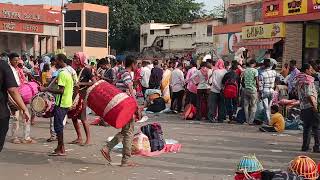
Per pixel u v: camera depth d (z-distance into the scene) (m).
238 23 39.84
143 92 20.55
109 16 64.75
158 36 59.84
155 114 18.42
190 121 16.25
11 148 10.55
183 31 54.84
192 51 52.34
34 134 12.59
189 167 8.98
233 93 15.41
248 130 14.14
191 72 17.50
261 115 15.27
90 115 17.44
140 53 60.62
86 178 8.05
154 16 67.06
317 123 10.76
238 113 15.87
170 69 20.08
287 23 25.75
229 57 39.12
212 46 45.94
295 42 25.52
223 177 8.22
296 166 6.02
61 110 9.72
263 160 9.79
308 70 10.87
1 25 43.81
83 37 58.38
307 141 10.88
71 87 9.84
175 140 11.90
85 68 11.68
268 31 27.12
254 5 38.66
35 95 9.90
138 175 8.30
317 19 23.52
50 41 50.44
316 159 10.04
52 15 49.03
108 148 9.11
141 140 9.98
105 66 14.71
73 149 10.54
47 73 15.14
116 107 8.62
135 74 20.86
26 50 48.09
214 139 12.33
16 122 11.18
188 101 17.31
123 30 65.81
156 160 9.55
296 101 14.86
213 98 16.00
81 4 58.38
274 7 26.77
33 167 8.79
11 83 6.43
